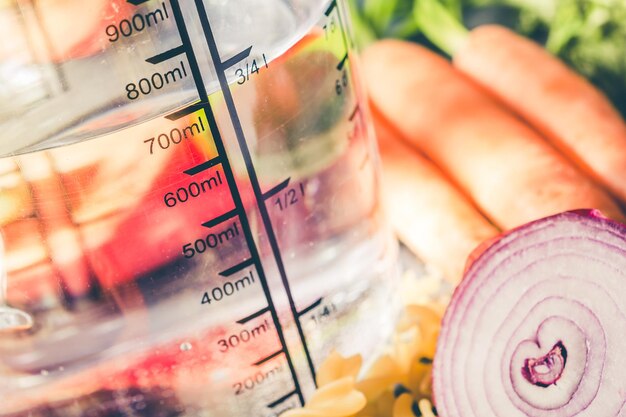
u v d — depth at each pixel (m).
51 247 0.29
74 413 0.31
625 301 0.30
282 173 0.31
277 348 0.31
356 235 0.33
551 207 0.37
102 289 0.30
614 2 0.43
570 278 0.31
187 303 0.30
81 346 0.30
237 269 0.30
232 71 0.30
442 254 0.38
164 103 0.29
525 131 0.40
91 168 0.29
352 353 0.33
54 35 0.29
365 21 0.50
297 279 0.32
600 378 0.31
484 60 0.44
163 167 0.29
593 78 0.44
